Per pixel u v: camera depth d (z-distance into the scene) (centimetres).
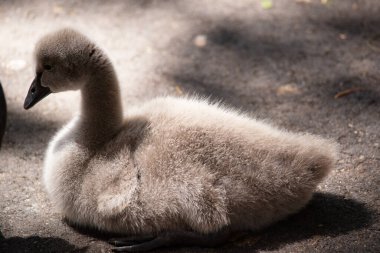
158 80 872
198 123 581
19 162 708
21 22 1006
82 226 609
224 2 1077
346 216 611
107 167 575
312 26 1002
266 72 889
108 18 1023
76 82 601
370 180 666
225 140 569
